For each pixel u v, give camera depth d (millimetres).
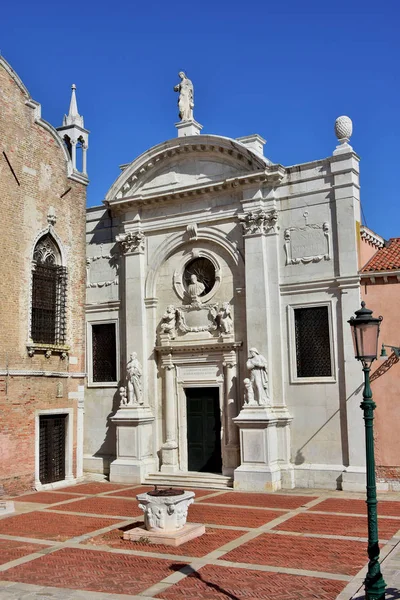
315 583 13453
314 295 25906
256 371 25812
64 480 27750
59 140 29141
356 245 25312
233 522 19484
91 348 31172
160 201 29547
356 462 24422
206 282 28859
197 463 28156
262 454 25141
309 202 26422
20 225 26562
